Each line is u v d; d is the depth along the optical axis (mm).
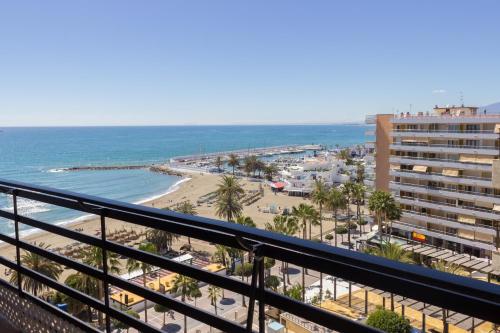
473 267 28047
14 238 3029
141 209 2078
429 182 45562
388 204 41250
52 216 55625
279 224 37250
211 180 104500
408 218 46469
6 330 3068
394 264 1262
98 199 2318
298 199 77625
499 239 36219
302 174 93438
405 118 48406
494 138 40344
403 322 14227
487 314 1068
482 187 41250
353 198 55562
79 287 13359
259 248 1571
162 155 176375
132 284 2182
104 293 2389
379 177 52406
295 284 27562
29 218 2855
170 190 92188
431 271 1199
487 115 41375
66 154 178000
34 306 2900
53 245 37688
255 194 83188
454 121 43656
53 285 2762
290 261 1490
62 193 2541
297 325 11383
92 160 156000
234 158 118938
